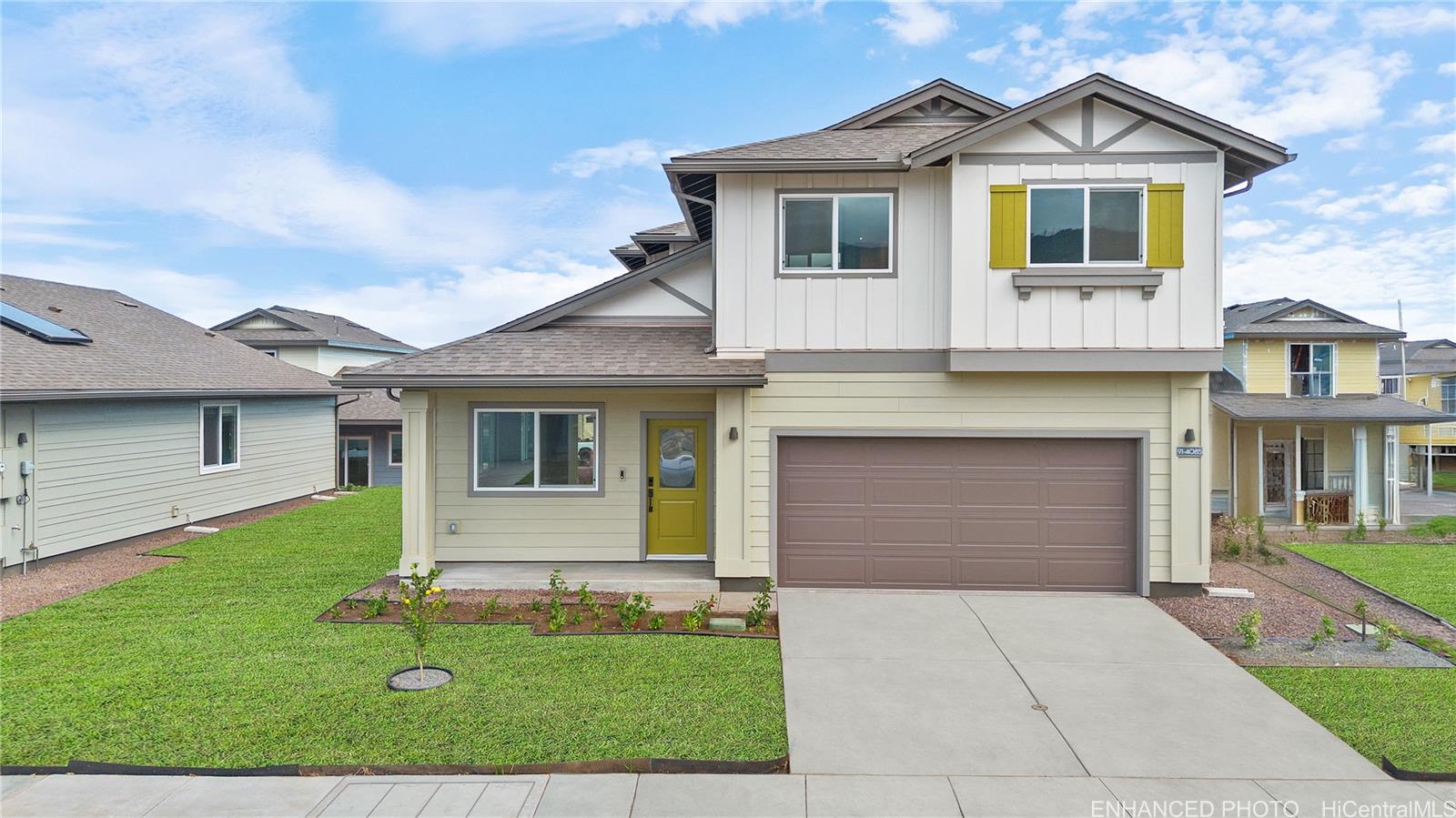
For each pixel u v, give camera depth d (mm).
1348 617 8227
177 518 13164
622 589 9047
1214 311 8414
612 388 8633
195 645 6875
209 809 4199
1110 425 8859
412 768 4629
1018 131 8562
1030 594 8953
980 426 8945
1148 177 8461
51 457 10594
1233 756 4922
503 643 7016
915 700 5812
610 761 4703
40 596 8734
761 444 9078
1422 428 26141
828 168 8758
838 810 4238
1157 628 7668
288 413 16969
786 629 7559
